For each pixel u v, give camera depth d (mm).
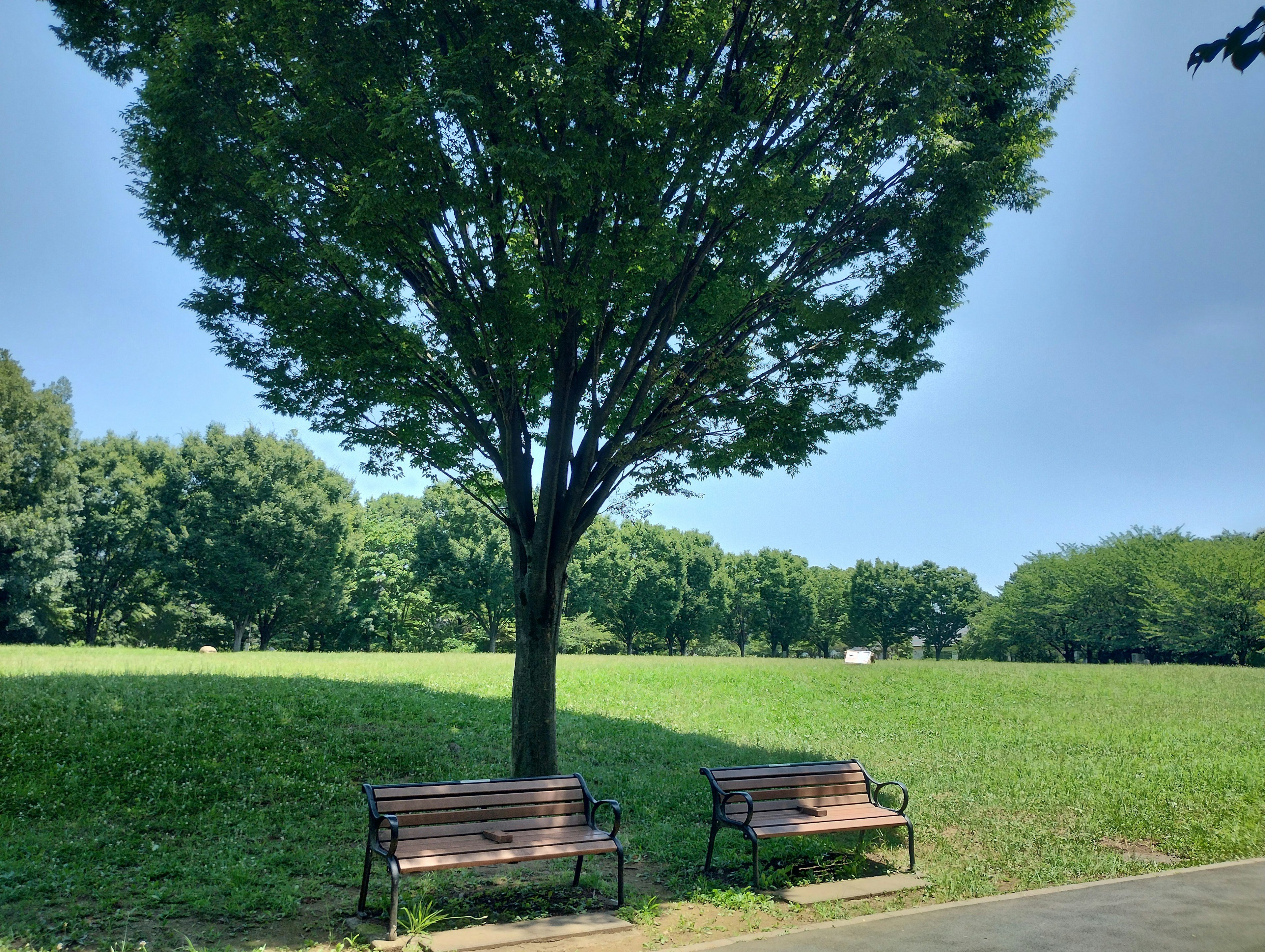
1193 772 12211
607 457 9508
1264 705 20953
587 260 8117
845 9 8156
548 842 6141
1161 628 56031
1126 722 17844
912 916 5902
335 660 24797
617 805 6379
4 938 4969
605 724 15391
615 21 8062
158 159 8016
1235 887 6648
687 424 9539
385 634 57438
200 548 44062
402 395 8859
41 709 10922
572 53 7457
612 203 8031
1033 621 71062
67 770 8828
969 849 8188
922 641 98438
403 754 11000
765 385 9984
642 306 9852
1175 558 56875
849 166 8680
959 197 8094
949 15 7992
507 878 6844
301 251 8406
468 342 8344
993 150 8570
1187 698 22109
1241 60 3145
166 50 8188
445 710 14266
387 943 5184
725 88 8484
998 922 5711
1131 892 6520
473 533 56094
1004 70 9062
